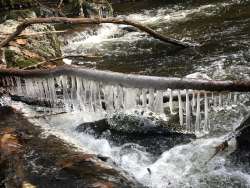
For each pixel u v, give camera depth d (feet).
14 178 14.06
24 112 19.44
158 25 36.86
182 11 40.73
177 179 14.73
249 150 15.05
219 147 15.37
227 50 26.45
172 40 28.68
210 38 29.73
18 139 16.49
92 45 33.83
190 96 16.79
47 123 18.43
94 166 14.21
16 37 25.73
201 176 14.73
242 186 14.02
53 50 28.76
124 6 48.96
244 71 22.66
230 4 39.45
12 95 20.86
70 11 43.96
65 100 18.95
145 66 26.27
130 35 35.35
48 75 18.94
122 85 16.53
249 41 27.43
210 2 42.14
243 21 32.63
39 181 13.73
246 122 15.66
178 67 25.04
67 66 18.30
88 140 17.69
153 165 15.66
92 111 18.11
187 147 16.39
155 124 17.90
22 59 24.66
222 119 17.46
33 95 20.10
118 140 17.60
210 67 24.02
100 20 25.26
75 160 14.64
